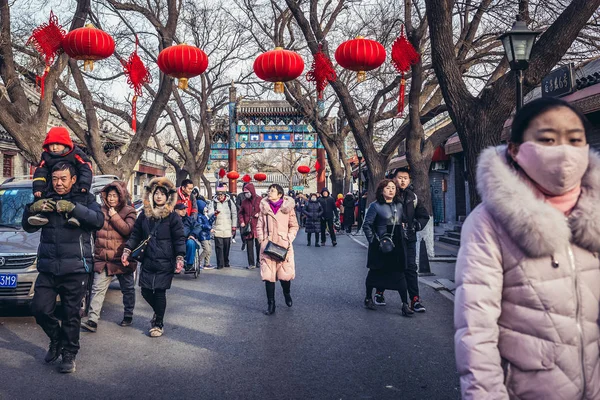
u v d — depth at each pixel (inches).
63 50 352.5
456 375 182.1
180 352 209.3
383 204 276.4
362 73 357.1
